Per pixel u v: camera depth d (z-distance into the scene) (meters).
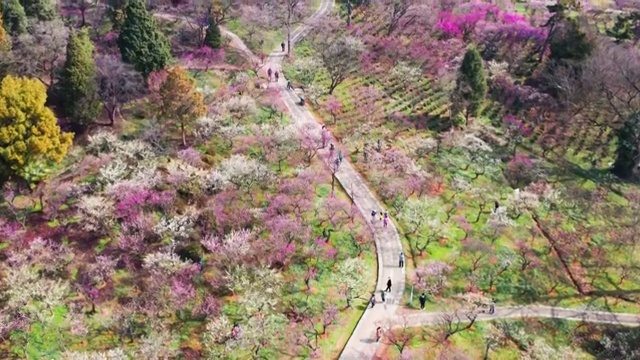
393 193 71.44
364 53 102.25
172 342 52.56
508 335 57.69
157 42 85.12
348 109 88.56
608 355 57.97
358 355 52.97
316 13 116.62
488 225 69.25
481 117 90.88
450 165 79.00
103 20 101.69
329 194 70.44
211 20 98.88
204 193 65.88
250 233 60.56
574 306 62.69
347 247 63.31
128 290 56.59
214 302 55.41
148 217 61.91
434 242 66.12
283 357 52.12
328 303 57.12
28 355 50.69
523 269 65.44
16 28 85.44
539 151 85.75
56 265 56.94
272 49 104.12
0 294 54.41
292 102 89.19
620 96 90.94
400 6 108.62
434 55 103.06
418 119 88.06
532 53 104.19
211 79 91.00
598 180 81.12
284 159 74.19
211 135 76.31
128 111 81.50
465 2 114.50
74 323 52.75
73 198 65.12
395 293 59.22
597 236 71.56
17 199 64.62
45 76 80.81
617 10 120.56
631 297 64.56
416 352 53.59
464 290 61.31
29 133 63.44
